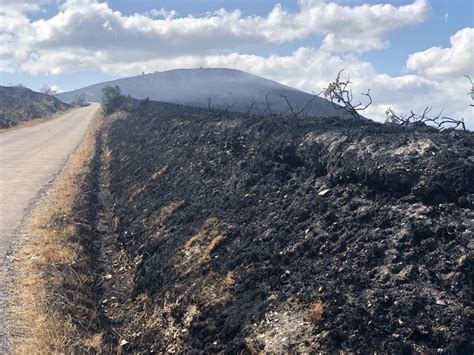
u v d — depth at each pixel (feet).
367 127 48.93
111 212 73.46
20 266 45.06
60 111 396.98
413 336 25.13
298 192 44.42
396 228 32.76
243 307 34.24
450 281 27.37
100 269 51.11
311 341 27.37
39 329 32.60
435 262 28.94
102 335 36.04
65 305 37.60
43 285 40.40
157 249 51.13
